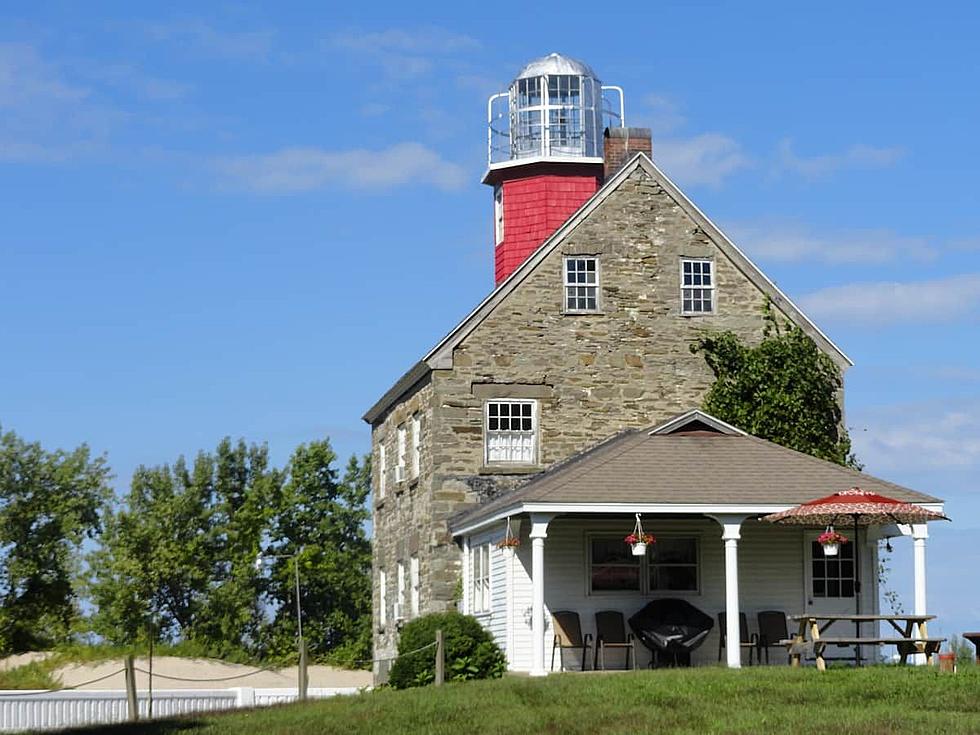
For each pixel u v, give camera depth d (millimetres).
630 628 29719
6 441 68750
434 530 34406
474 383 35000
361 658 68562
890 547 30672
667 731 18859
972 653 29094
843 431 36125
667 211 36375
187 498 71500
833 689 21656
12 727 34969
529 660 29625
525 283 35562
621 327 35750
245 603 69625
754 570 30719
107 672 53938
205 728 21906
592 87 44812
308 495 72938
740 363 35750
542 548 27344
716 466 28969
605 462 28719
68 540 68812
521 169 42750
